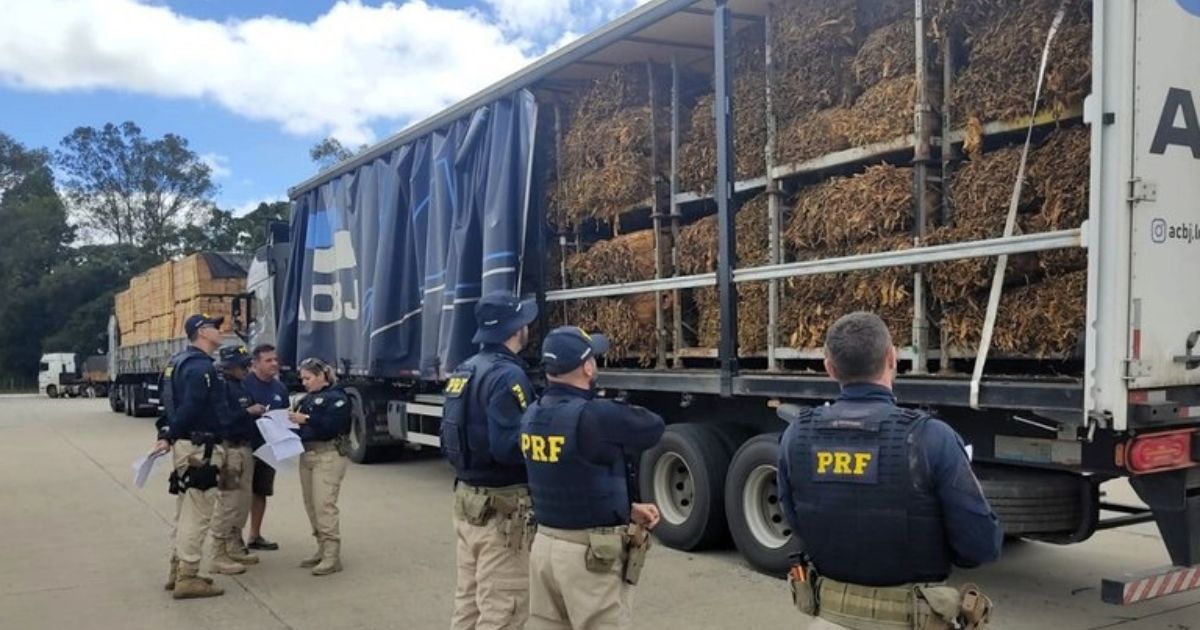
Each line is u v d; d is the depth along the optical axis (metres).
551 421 3.23
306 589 6.00
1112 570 6.22
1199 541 4.42
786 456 2.54
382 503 9.16
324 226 11.63
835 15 5.65
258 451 6.02
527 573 3.79
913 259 4.93
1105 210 4.11
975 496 2.26
